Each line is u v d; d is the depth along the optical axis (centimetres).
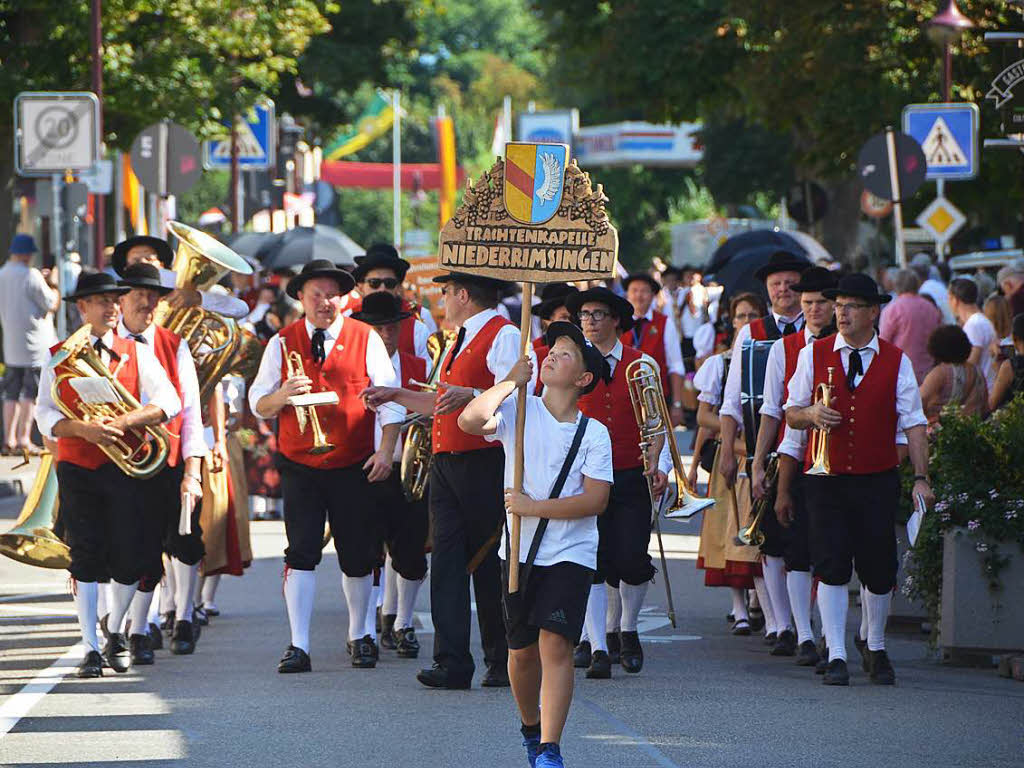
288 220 7912
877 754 1336
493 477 1611
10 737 1386
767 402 1739
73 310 4159
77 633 1936
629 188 12775
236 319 1941
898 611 2027
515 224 1330
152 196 3866
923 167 3394
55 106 3419
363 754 1323
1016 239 5753
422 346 2012
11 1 4453
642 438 1708
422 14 7331
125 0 4591
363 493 1722
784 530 1780
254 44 4941
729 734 1407
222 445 1925
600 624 1689
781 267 1852
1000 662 1711
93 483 1664
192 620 1831
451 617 1611
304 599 1705
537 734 1251
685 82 5859
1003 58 2100
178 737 1387
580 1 6103
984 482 1739
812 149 5109
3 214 4703
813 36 4519
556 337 1237
